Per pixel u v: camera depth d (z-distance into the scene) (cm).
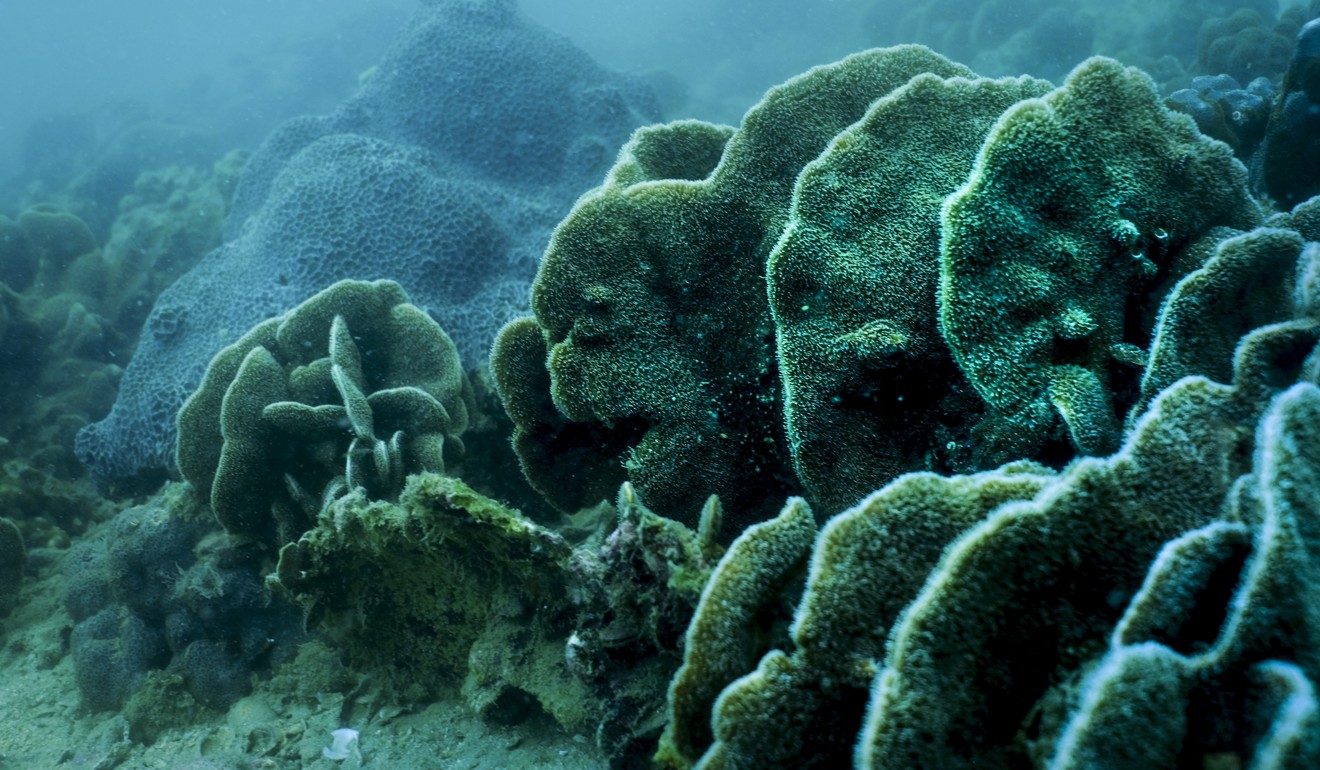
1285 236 189
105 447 604
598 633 252
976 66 1814
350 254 668
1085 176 218
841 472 241
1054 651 143
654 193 295
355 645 379
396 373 478
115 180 1834
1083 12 1802
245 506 424
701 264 292
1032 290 206
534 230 773
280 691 406
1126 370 211
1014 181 211
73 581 499
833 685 159
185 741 396
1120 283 218
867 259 241
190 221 1105
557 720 290
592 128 912
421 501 285
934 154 257
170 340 652
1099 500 148
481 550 294
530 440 332
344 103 944
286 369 469
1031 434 206
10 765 396
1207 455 158
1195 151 232
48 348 818
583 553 260
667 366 286
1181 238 226
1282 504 127
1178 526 150
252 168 939
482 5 943
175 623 432
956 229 206
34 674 476
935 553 162
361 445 407
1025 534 143
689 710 172
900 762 135
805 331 244
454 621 336
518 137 881
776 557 183
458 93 884
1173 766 120
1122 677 119
